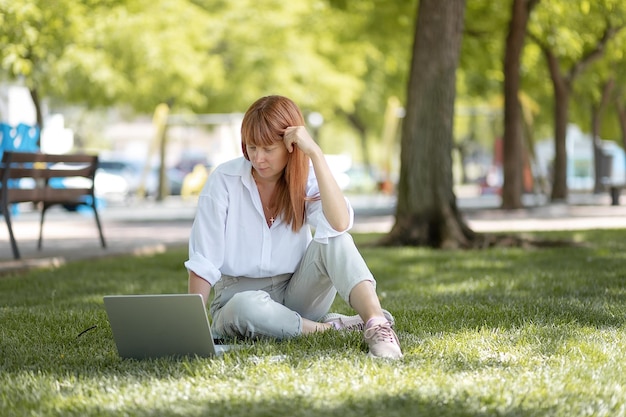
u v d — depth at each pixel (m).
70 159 10.02
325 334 4.34
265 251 4.39
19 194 9.37
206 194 4.35
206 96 27.66
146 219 18.78
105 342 4.56
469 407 3.19
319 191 4.20
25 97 19.91
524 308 5.59
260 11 26.92
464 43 20.98
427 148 11.02
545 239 10.73
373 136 38.31
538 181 22.92
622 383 3.59
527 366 3.87
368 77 33.12
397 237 11.09
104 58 23.34
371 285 4.19
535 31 20.98
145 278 7.96
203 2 26.95
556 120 23.58
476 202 26.66
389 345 4.04
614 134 36.44
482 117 39.12
